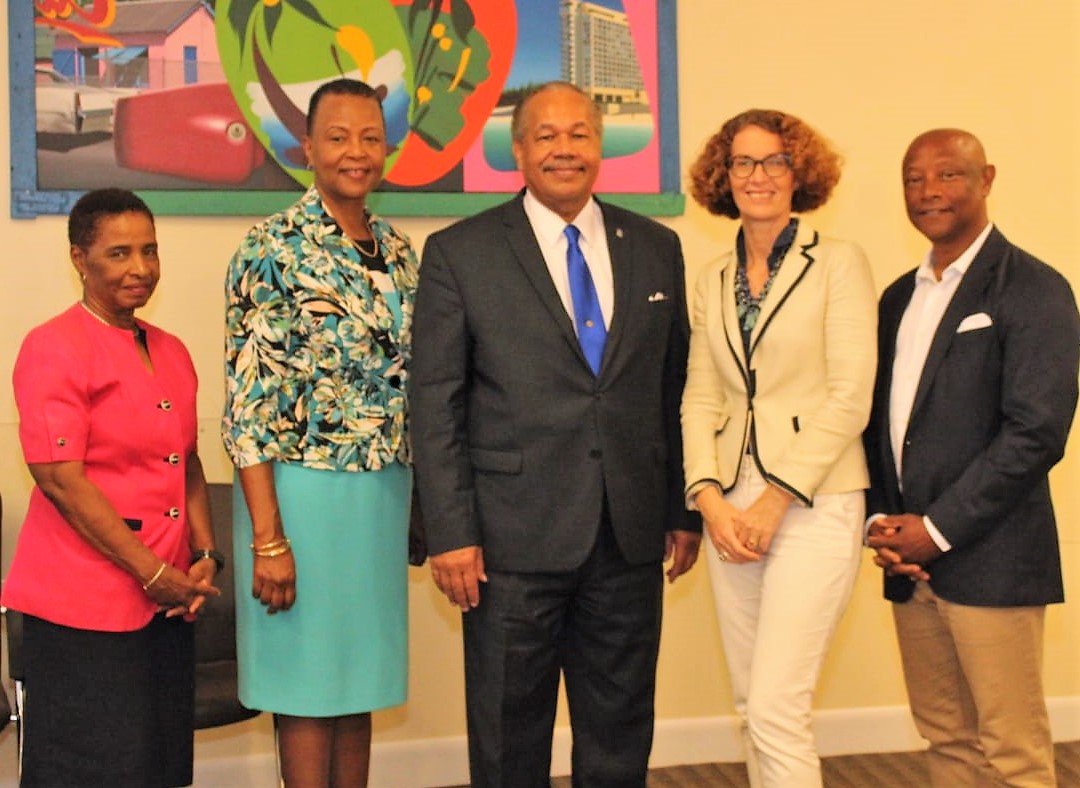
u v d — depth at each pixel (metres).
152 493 2.38
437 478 2.40
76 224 2.37
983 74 3.71
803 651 2.38
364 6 3.35
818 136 2.46
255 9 3.30
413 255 2.70
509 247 2.46
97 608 2.30
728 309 2.51
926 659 2.57
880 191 3.68
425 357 2.44
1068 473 3.76
